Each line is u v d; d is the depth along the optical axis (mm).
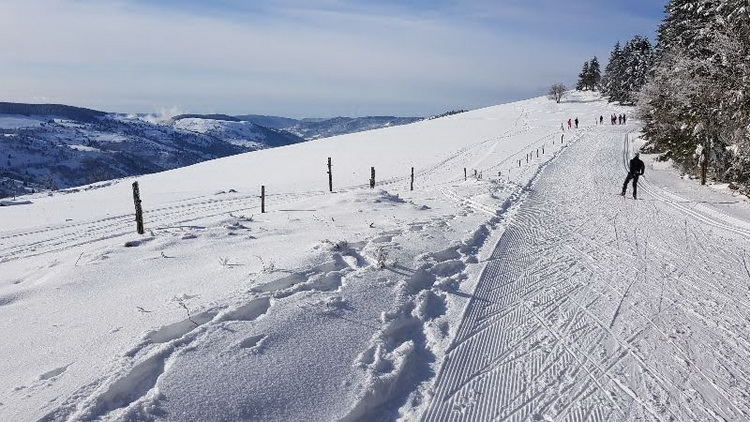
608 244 12336
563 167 30453
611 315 7539
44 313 5938
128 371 4469
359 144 58750
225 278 7156
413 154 46812
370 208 13914
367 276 7707
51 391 4184
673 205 18547
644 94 36688
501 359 5941
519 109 96438
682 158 29688
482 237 11969
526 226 13820
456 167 36406
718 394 5371
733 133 22438
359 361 5438
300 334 5688
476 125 72000
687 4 32219
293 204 15664
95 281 7117
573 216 15938
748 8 21047
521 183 23016
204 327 5461
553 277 9344
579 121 71500
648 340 6684
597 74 124688
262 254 8555
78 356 4828
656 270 10141
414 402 4965
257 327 5625
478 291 8234
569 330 6898
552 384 5418
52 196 31562
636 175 19797
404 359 5598
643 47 83500
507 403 5016
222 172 44000
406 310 6973
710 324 7340
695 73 25469
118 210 21234
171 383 4445
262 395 4559
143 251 8766
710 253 11695
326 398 4727
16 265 9219
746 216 16484
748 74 20250
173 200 24219
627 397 5223
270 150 62031
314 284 7098
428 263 8938
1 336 5301
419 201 16672
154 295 6480
